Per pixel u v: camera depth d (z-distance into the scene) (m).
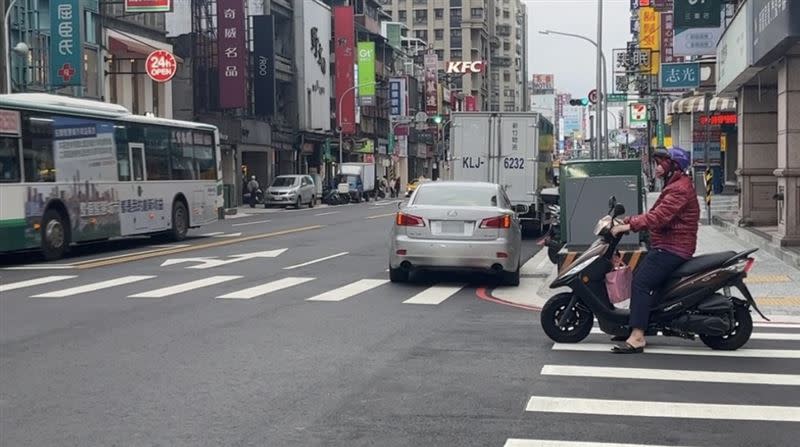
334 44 76.31
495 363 8.59
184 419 6.67
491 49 176.00
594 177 15.93
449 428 6.40
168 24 51.66
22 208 18.42
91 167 20.92
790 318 11.45
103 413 6.84
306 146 70.25
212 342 9.72
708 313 8.97
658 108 56.75
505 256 14.52
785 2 14.78
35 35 34.12
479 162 25.56
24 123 18.67
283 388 7.61
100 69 38.81
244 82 52.09
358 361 8.71
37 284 15.09
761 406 7.00
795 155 17.42
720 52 24.16
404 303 12.86
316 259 19.45
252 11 61.66
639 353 9.03
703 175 28.28
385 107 94.12
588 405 7.02
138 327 10.70
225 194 51.31
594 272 9.20
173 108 50.59
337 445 6.02
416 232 14.62
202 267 17.80
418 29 154.75
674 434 6.26
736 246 20.28
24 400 7.24
